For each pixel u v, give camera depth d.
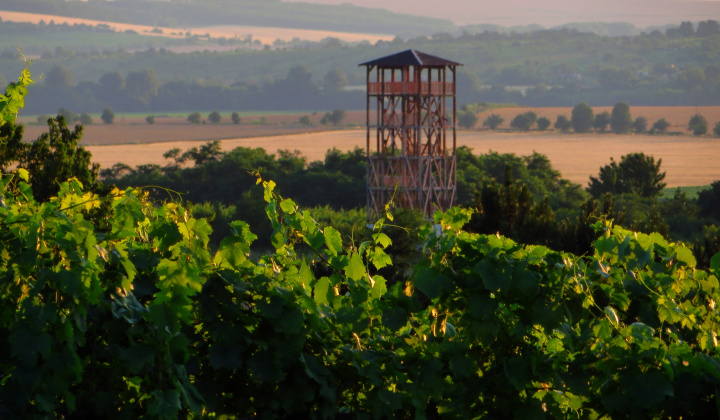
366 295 13.85
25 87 19.03
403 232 56.59
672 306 13.98
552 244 76.50
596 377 13.32
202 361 12.59
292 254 14.96
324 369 12.53
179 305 11.42
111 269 12.62
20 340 10.70
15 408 10.59
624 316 14.31
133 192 13.66
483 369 13.61
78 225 11.65
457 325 13.21
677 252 15.38
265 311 11.98
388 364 13.02
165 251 12.87
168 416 10.95
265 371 12.03
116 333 11.55
